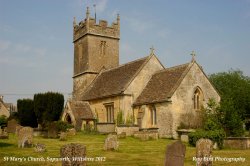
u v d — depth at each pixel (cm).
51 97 5266
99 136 3922
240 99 6275
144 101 4184
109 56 5691
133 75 4472
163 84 4178
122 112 4281
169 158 1612
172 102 3809
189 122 3853
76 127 4516
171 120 3769
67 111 4772
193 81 4019
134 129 3966
